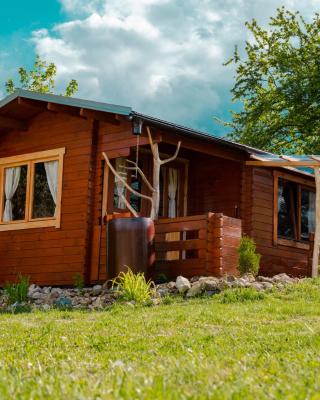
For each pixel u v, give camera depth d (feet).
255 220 52.65
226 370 15.33
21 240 51.67
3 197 53.62
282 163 49.78
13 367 16.99
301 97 99.71
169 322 28.76
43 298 41.06
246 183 52.95
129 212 50.42
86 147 49.11
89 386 12.97
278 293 36.55
